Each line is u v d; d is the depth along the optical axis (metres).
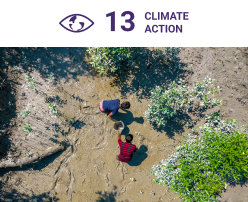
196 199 4.73
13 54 5.87
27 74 5.87
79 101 5.84
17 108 5.76
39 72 5.89
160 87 5.35
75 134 5.75
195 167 4.91
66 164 5.67
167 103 5.08
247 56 5.72
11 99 5.76
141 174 5.63
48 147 5.65
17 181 5.61
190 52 5.88
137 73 5.95
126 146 4.92
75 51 6.00
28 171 5.63
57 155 5.70
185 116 5.77
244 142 4.79
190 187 4.98
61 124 5.75
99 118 5.79
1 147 5.56
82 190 5.56
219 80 5.79
